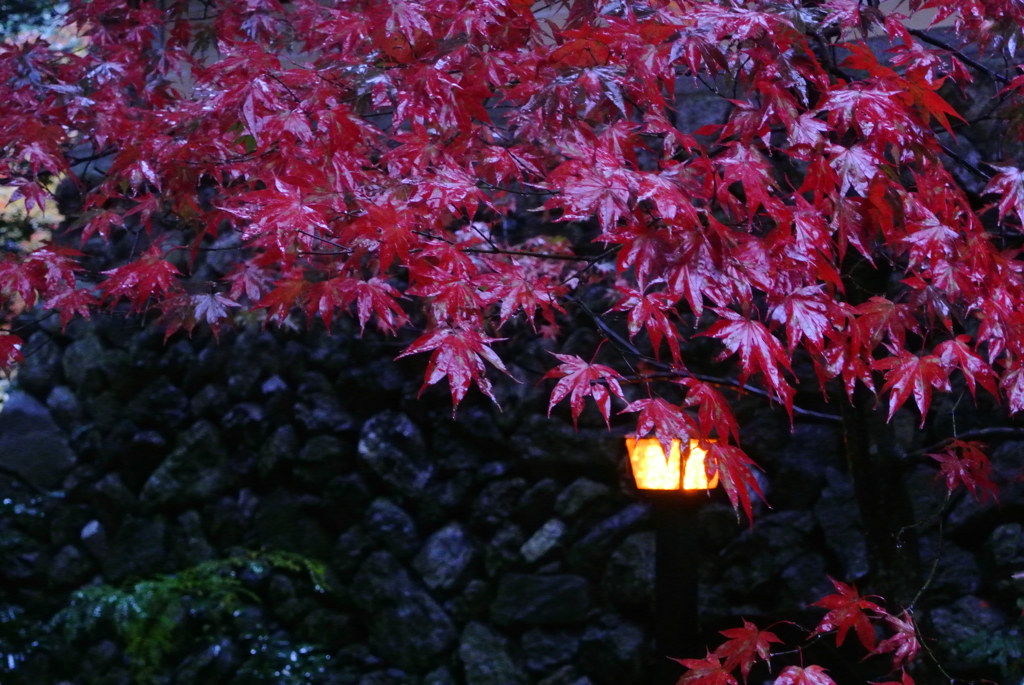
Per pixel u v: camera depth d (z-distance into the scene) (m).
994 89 3.55
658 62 1.66
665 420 1.65
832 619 1.98
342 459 4.45
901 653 1.94
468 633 4.11
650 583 3.82
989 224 3.46
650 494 3.14
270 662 4.30
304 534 4.48
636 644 3.81
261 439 4.60
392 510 4.35
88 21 3.09
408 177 1.92
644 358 2.29
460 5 1.90
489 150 2.04
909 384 1.71
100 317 5.02
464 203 1.81
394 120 1.81
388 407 4.46
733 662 1.90
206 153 2.30
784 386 1.50
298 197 1.82
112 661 4.60
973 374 1.74
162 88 2.86
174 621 4.43
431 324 2.35
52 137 2.45
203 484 4.67
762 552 3.72
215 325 2.68
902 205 1.59
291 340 4.64
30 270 2.38
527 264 3.44
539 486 4.11
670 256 1.41
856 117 1.56
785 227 1.49
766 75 1.63
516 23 1.99
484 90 1.82
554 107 1.68
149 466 4.85
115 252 4.95
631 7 1.76
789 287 1.60
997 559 3.44
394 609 4.23
